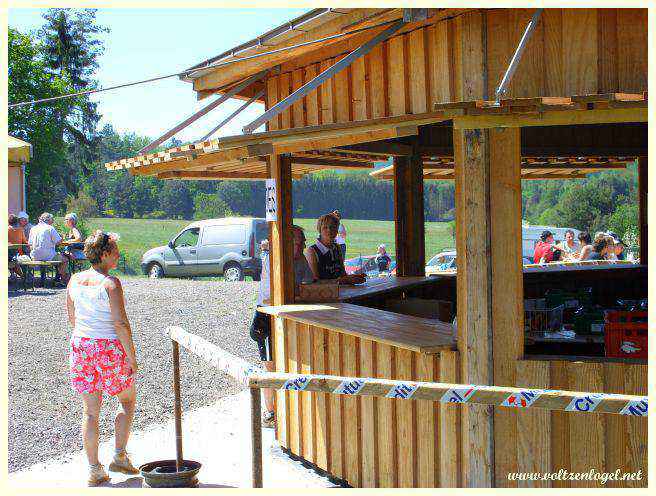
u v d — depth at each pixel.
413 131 4.86
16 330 12.23
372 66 5.62
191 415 8.06
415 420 5.23
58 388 9.11
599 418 4.47
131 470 6.09
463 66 4.72
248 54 5.89
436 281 8.16
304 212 73.44
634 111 4.02
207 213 73.44
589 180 52.44
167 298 16.23
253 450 3.85
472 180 4.61
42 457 6.69
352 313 6.13
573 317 6.29
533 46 4.49
